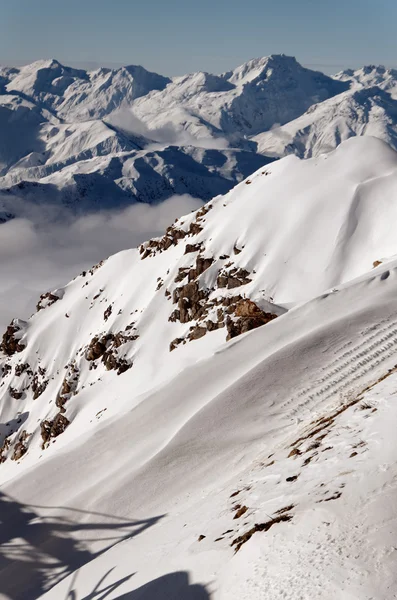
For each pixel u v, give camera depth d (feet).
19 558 69.82
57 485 86.58
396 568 28.94
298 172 309.22
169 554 47.47
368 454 42.45
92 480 85.66
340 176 288.51
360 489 37.27
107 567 54.90
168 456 81.92
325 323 111.96
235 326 155.22
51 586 62.95
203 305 281.33
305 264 257.55
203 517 53.21
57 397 337.11
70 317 415.03
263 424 83.51
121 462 88.17
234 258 289.94
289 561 33.30
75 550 68.85
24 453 308.60
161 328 296.51
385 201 260.21
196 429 86.74
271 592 31.42
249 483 55.06
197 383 104.53
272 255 271.69
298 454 54.44
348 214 263.49
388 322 106.01
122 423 99.55
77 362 348.79
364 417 53.06
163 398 103.35
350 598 28.17
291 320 118.93
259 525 39.78
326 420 65.92
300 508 39.06
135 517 71.15
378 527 32.55
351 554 31.24
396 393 55.26
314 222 271.08
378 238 247.70
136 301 352.69
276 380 94.73
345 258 249.34
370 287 124.26
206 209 351.67
